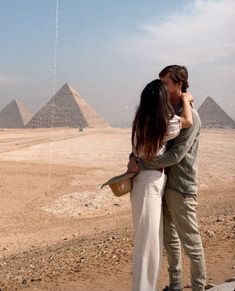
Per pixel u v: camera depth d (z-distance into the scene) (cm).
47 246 1288
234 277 588
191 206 518
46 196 2388
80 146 5331
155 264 486
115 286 648
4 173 3053
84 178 2945
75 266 848
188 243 522
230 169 3403
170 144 508
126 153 4516
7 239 1533
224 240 929
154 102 485
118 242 1080
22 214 2020
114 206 2180
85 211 2086
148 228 486
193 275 528
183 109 507
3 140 6656
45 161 3816
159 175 496
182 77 526
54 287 679
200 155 4394
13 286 737
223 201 2031
